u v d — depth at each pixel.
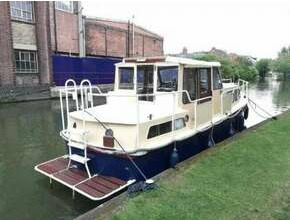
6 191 5.95
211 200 4.35
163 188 4.73
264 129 8.72
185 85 6.62
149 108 6.28
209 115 7.64
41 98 20.23
